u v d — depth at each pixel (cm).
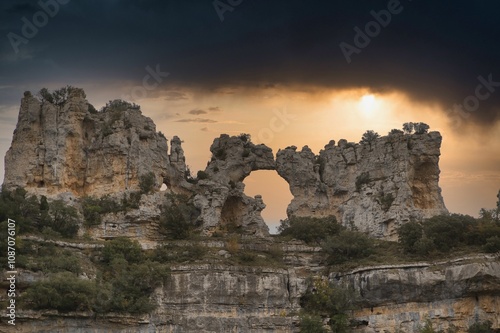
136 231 18600
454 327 17225
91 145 19250
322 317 17512
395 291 17500
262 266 17912
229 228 19712
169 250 18138
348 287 17825
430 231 18200
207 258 17962
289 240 19200
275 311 17600
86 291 16438
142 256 17950
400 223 19312
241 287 17562
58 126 19112
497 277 17225
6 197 17800
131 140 19238
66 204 18500
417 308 17438
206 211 19388
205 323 17150
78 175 19138
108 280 17288
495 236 17825
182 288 17325
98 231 18462
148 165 19312
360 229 19738
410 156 19825
